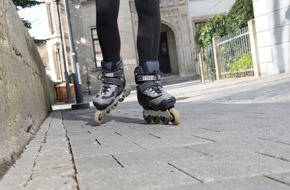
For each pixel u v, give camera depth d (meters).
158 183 1.22
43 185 1.35
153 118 3.19
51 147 2.38
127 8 26.31
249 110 3.54
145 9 3.08
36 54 6.91
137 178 1.31
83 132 3.10
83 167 1.61
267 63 10.66
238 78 12.98
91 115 5.69
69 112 7.57
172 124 2.98
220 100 5.73
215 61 14.93
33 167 1.73
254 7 10.88
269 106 3.71
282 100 4.35
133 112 4.84
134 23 27.02
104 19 3.17
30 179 1.47
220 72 14.96
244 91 6.78
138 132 2.69
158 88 2.99
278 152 1.54
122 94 3.40
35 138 3.04
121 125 3.31
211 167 1.37
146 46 3.05
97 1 3.19
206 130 2.44
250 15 12.33
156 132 2.59
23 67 3.70
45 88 8.23
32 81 4.64
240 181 1.14
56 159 1.89
